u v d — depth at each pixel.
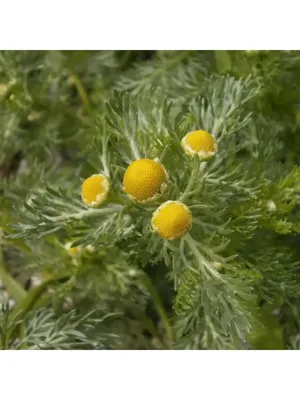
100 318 0.22
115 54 0.27
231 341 0.19
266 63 0.21
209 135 0.17
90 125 0.24
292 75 0.22
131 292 0.23
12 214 0.23
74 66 0.25
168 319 0.22
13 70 0.23
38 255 0.22
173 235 0.16
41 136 0.25
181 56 0.25
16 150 0.26
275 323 0.21
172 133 0.17
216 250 0.17
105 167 0.17
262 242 0.20
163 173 0.16
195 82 0.23
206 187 0.17
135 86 0.25
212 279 0.17
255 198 0.18
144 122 0.18
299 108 0.22
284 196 0.19
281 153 0.23
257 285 0.19
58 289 0.22
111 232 0.17
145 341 0.24
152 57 0.26
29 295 0.21
